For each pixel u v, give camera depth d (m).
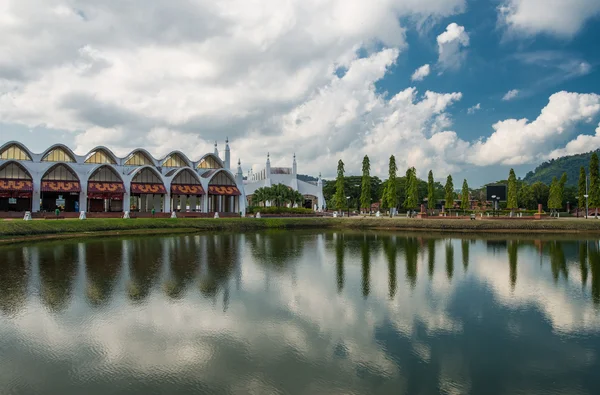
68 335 13.29
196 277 22.03
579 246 37.78
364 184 82.44
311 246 37.00
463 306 17.06
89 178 63.56
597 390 10.19
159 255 29.94
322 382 10.36
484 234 51.25
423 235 49.62
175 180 69.25
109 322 14.53
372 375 10.78
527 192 107.00
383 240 43.16
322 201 100.44
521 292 19.48
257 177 113.31
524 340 13.32
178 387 10.04
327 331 13.91
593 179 68.25
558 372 11.12
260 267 25.42
